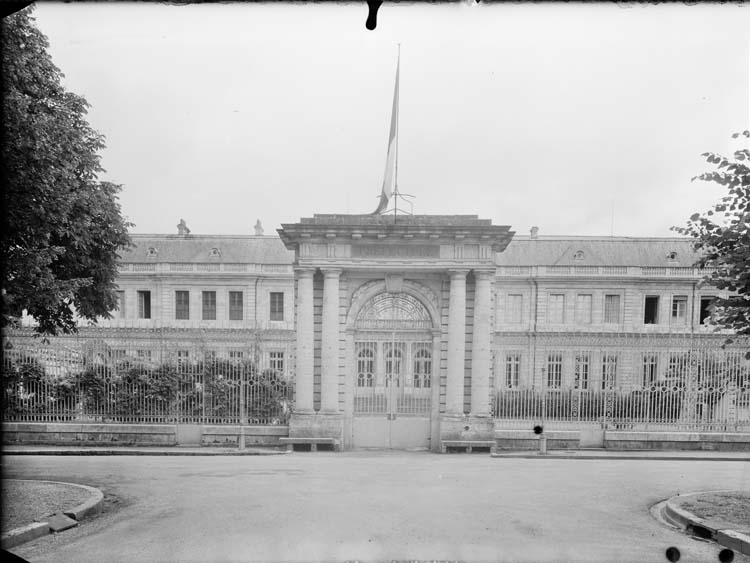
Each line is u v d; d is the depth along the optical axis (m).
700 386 14.66
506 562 5.55
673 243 38.22
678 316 36.44
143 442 14.42
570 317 36.88
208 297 38.09
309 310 14.55
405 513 7.33
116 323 37.34
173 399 14.98
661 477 10.16
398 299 15.03
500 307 37.53
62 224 10.99
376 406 14.71
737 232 7.00
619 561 5.67
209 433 14.47
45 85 10.05
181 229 41.03
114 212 12.98
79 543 6.13
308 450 14.05
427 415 14.66
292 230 14.41
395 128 15.68
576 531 6.65
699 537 6.56
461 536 6.34
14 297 9.68
